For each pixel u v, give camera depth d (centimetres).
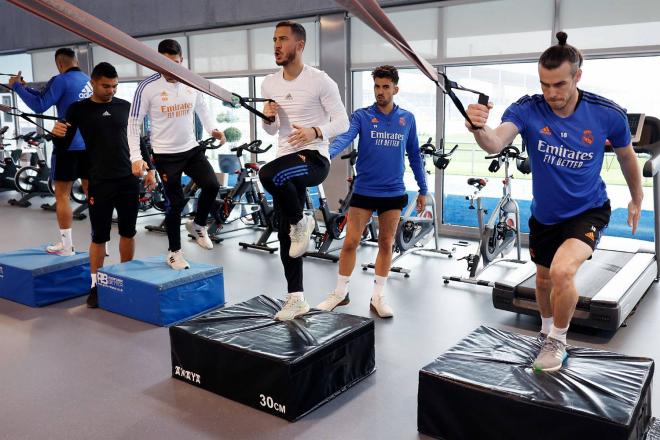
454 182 1211
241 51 892
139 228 791
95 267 464
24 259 486
